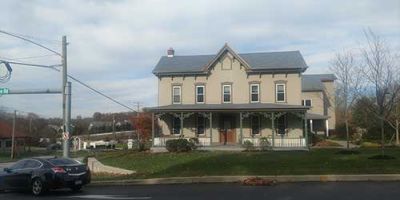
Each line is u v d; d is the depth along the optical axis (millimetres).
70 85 29297
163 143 42906
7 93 31062
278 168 23234
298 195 16203
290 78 44000
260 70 44031
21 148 86438
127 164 34688
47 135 114000
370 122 48094
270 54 46906
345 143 50750
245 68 44406
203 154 34906
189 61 47188
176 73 45344
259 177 20609
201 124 44656
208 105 43781
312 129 63812
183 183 21141
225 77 44906
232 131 44312
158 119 46062
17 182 20438
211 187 19328
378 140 50250
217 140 44188
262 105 42812
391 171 20984
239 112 42562
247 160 27875
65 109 29047
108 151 56625
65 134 28672
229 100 44750
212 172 22750
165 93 45906
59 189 21406
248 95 44438
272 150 37875
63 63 29484
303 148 39719
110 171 30875
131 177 23578
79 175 20094
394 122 47531
